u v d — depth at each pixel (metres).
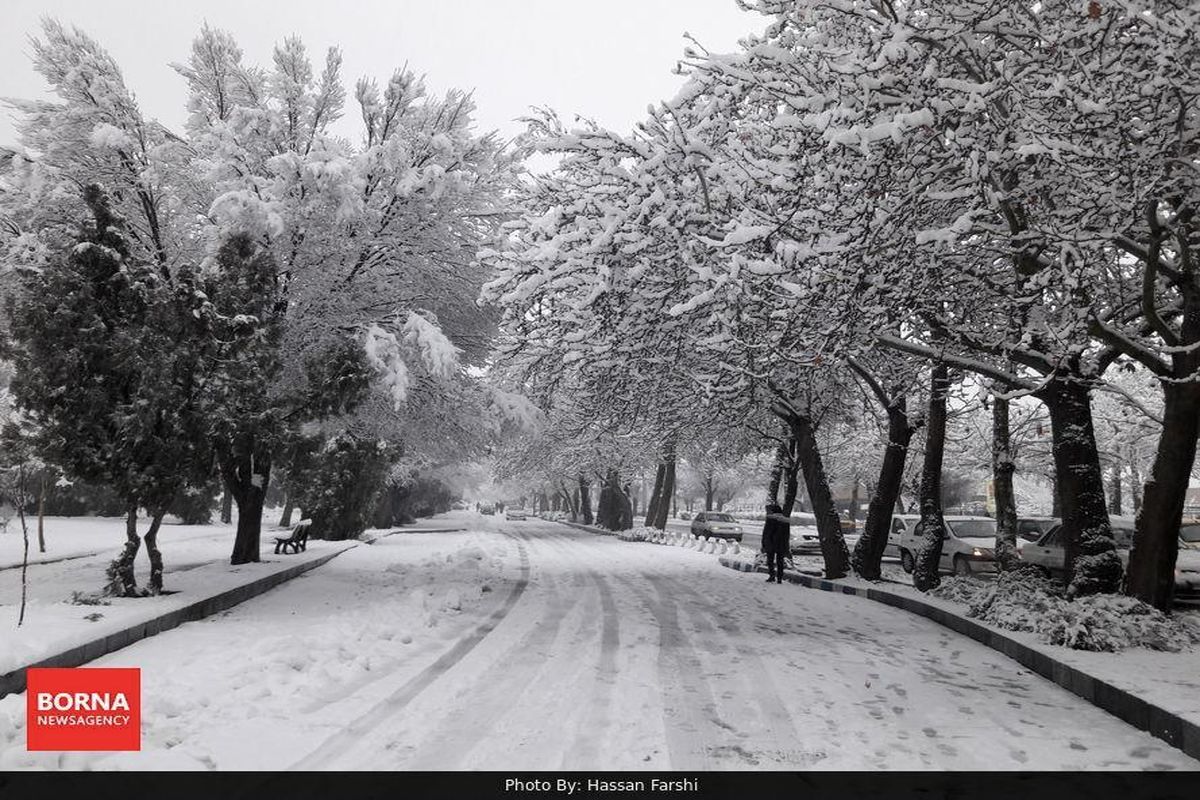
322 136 13.66
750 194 9.69
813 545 28.08
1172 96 7.55
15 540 23.23
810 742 5.33
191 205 15.21
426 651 8.37
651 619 10.86
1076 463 10.46
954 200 9.12
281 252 14.27
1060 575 14.61
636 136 10.88
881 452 42.12
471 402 17.00
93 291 10.34
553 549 26.84
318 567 17.81
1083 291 8.53
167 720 5.50
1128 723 6.00
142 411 10.15
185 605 9.64
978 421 31.62
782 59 8.75
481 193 15.37
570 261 10.61
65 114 13.58
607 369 12.82
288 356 14.92
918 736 5.53
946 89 7.81
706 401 11.84
